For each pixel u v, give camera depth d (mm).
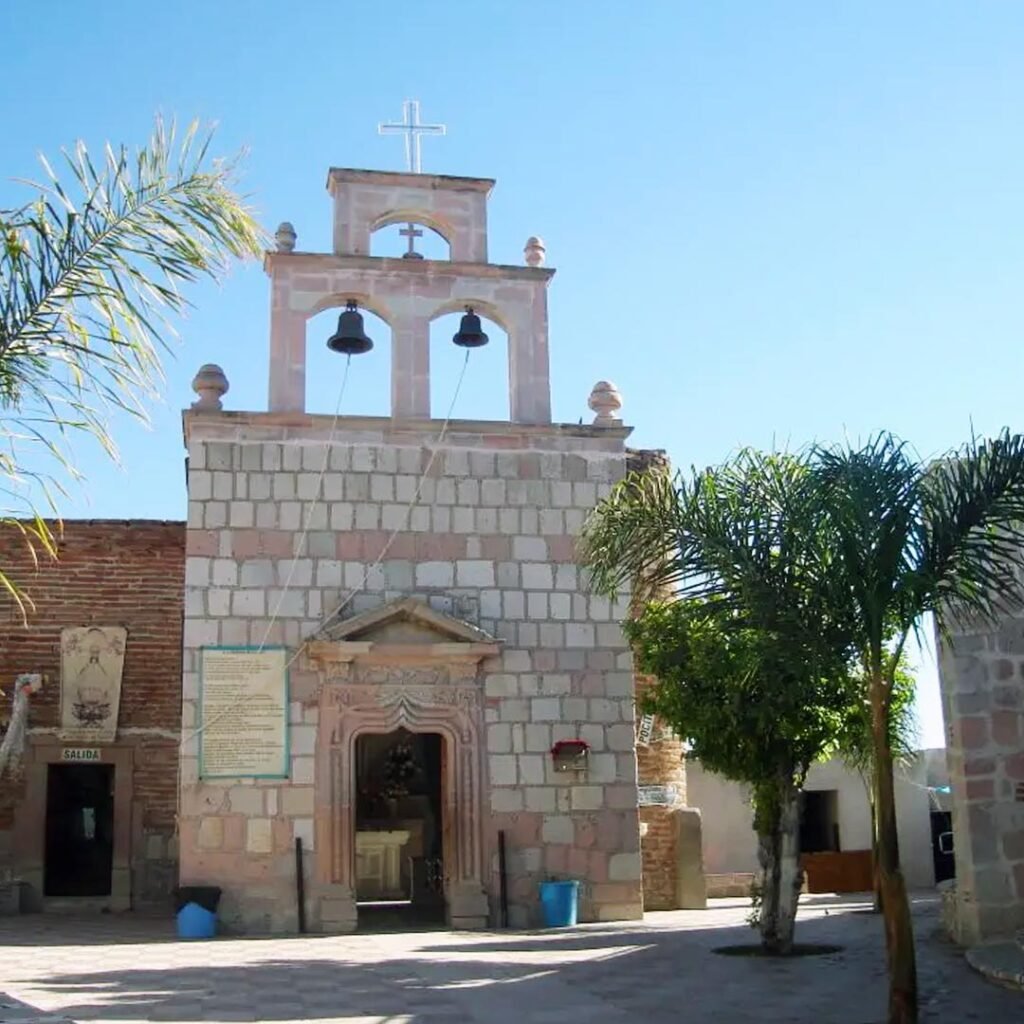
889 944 10953
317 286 21844
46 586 25141
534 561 21594
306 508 20969
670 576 12523
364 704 20531
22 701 23516
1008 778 14859
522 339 22469
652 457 26109
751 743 15289
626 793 21156
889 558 11305
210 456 20859
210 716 20094
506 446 21859
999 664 15055
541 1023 11133
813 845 30094
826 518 11375
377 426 21438
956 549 11367
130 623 25328
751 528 11789
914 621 11266
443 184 22891
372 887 25172
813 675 11656
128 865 24469
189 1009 11602
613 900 20828
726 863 29078
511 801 20781
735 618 12016
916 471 11438
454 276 22375
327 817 20062
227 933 19484
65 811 25094
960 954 14375
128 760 24875
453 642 20781
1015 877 14695
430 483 21484
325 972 14164
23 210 8688
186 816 19766
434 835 24844
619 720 21375
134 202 8828
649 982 13406
